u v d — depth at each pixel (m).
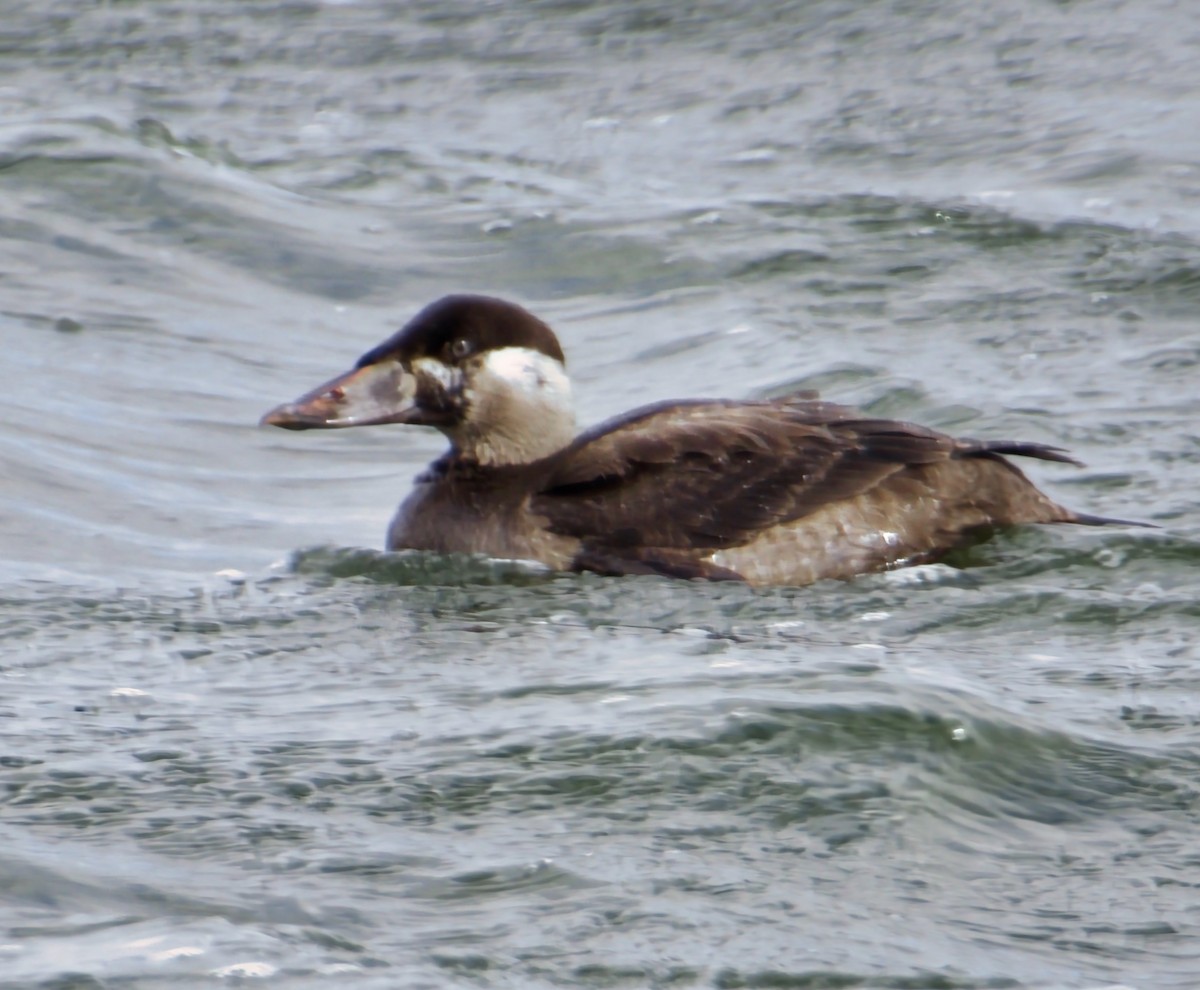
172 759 8.30
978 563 11.12
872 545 11.16
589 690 9.10
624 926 6.82
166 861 7.32
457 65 24.62
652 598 10.79
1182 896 7.11
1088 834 7.62
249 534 12.69
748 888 7.12
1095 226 19.05
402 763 8.23
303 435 14.85
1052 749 8.32
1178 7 25.95
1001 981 6.50
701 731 8.41
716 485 11.35
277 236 18.95
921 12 25.89
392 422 11.88
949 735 8.37
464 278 18.34
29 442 14.02
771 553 11.11
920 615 10.38
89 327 16.72
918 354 15.98
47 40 25.09
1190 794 7.93
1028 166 21.11
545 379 11.95
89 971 6.41
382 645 10.05
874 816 7.70
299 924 6.81
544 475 11.83
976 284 17.69
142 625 10.48
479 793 7.93
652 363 16.23
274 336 16.98
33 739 8.55
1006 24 25.44
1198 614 10.25
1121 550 11.16
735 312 17.11
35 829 7.59
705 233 19.05
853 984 6.47
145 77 23.97
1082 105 22.88
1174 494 12.69
